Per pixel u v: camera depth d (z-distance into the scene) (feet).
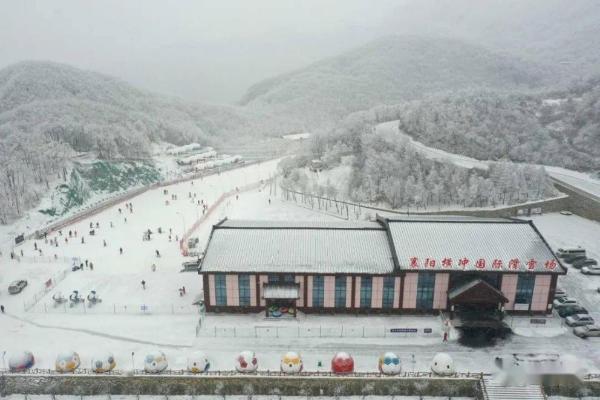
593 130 568.82
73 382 214.28
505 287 257.34
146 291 294.87
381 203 465.88
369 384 211.82
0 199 418.72
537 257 261.03
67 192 483.10
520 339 241.76
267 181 609.83
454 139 550.77
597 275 309.42
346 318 260.01
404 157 488.02
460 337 243.40
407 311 262.88
